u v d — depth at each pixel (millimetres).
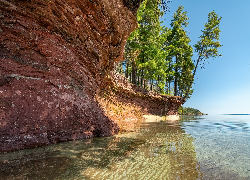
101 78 8336
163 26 26859
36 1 4047
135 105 16328
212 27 33000
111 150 3334
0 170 2035
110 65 9711
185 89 36750
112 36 8188
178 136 5312
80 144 3744
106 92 10883
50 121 3760
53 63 4266
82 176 2027
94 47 6793
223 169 2416
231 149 3627
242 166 2537
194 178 2076
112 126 5887
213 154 3209
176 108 24609
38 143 3328
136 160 2754
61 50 4660
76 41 5500
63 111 4148
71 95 4539
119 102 13516
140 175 2139
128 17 8742
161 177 2090
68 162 2496
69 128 4246
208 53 33531
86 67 6117
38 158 2600
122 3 8023
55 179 1886
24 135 3186
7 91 3104
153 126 8516
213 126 9164
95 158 2771
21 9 3783
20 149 3014
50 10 4391
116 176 2078
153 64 22422
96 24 6664
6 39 3428
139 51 22203
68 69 4730
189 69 35250
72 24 5289
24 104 3311
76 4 5461
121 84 16000
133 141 4332
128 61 25031
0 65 3178
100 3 6391
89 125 4926
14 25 3611
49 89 3912
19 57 3557
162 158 2900
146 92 19938
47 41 4266
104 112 6309
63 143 3764
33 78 3635
